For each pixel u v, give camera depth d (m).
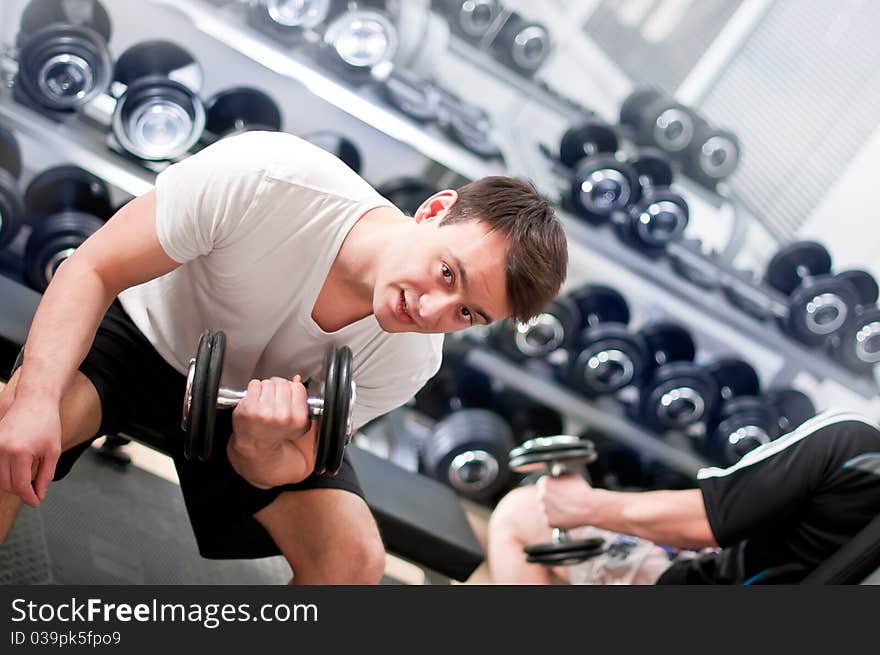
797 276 2.91
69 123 2.27
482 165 2.59
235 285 1.20
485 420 2.59
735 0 3.01
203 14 2.36
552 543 1.73
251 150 1.16
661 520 1.61
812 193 3.19
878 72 3.08
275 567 1.83
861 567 1.45
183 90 2.27
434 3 2.69
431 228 1.13
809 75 3.10
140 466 1.93
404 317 1.12
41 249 2.21
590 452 1.71
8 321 1.64
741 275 2.87
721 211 3.13
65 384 1.07
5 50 2.26
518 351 2.66
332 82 2.46
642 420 2.82
